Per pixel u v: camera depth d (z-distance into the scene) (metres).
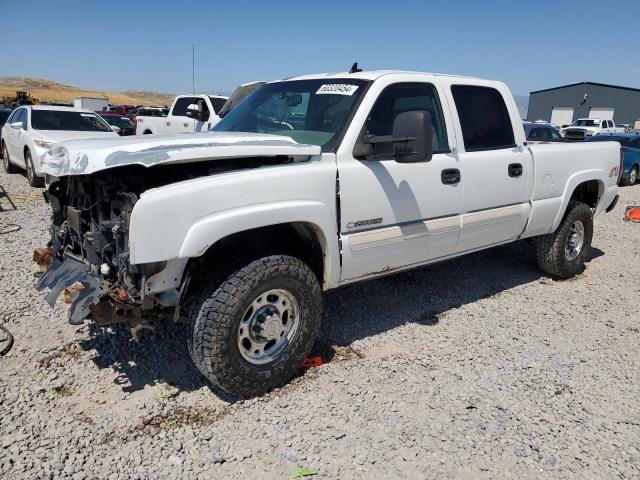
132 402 3.36
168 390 3.51
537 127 15.74
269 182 3.29
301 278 3.45
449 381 3.75
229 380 3.26
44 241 6.78
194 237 3.01
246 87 12.26
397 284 5.66
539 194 5.30
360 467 2.87
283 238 3.71
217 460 2.87
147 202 2.89
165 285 3.12
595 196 6.32
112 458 2.86
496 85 5.00
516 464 2.94
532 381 3.79
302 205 3.41
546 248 5.88
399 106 4.15
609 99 55.78
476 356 4.14
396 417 3.30
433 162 4.22
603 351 4.30
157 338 4.20
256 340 3.39
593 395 3.64
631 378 3.89
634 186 15.28
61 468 2.75
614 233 8.75
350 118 3.82
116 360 3.85
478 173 4.59
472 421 3.30
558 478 2.85
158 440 3.02
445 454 3.00
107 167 2.98
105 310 3.13
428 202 4.21
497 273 6.23
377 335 4.45
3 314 4.48
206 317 3.17
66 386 3.50
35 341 4.06
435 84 4.43
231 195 3.14
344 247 3.71
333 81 4.22
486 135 4.83
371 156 3.81
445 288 5.64
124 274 3.10
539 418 3.36
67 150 3.34
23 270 5.58
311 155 3.54
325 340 4.32
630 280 6.20
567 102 58.75
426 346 4.28
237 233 3.39
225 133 3.99
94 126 12.28
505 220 4.98
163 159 2.92
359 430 3.17
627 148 15.22
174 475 2.76
